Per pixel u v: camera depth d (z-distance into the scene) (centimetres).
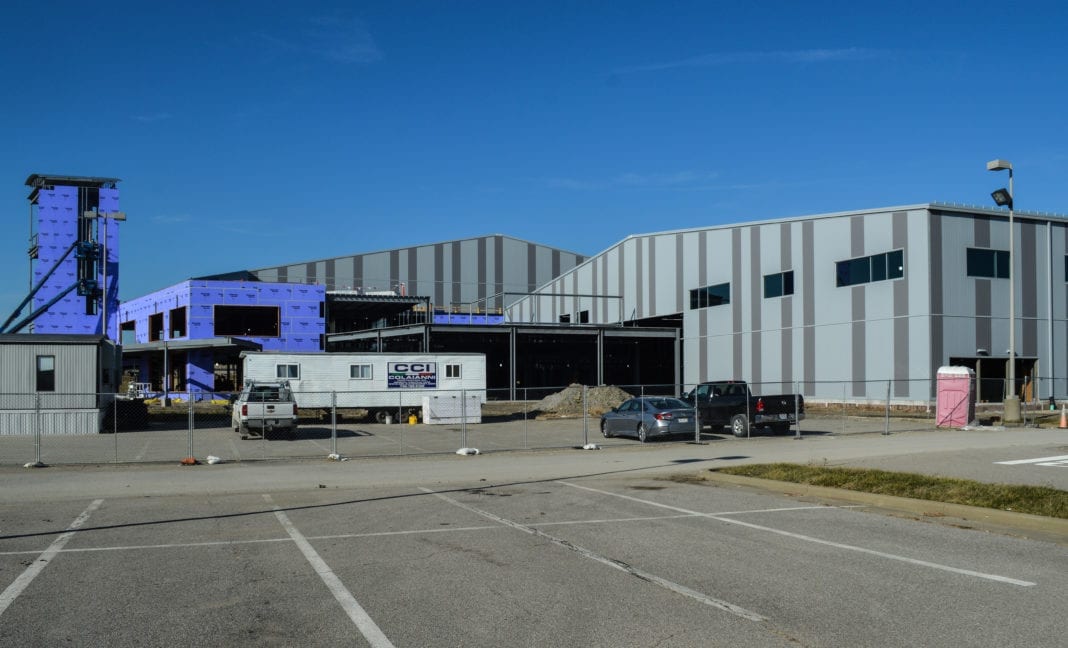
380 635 614
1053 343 3944
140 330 6469
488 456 2136
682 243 5081
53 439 2717
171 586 769
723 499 1359
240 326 5994
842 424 3091
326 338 5619
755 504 1300
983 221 3800
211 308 5456
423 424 3541
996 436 2523
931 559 880
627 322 5638
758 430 2862
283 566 856
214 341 4497
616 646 587
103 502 1354
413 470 1798
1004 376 3869
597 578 795
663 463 1919
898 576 800
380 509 1267
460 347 6444
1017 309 3856
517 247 8275
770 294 4434
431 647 586
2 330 5447
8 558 900
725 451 2177
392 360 3650
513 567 846
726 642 596
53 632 621
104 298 3872
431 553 921
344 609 686
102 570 838
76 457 2117
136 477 1658
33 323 6650
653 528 1080
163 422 3597
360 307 6331
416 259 7894
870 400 3866
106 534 1052
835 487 1409
